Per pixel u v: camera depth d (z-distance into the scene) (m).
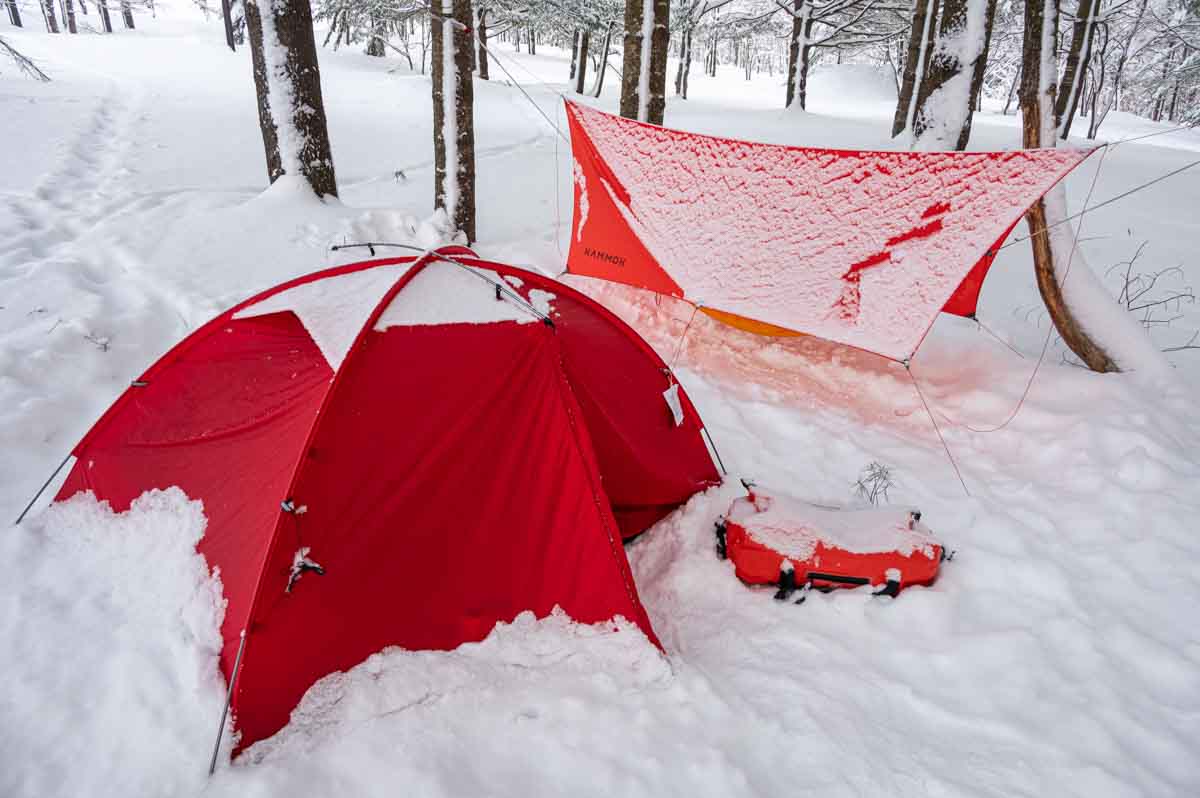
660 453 3.43
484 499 2.70
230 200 7.01
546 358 2.81
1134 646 2.70
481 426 2.72
